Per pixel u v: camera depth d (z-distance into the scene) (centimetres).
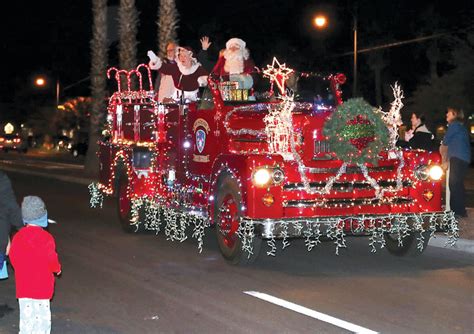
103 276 1045
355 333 760
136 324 802
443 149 1387
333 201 1047
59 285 989
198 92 1353
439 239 1261
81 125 6256
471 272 1059
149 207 1390
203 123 1191
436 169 1095
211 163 1161
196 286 977
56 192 2308
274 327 783
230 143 1120
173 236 1327
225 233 1099
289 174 1030
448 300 895
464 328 777
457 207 1384
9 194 827
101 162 1594
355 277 1027
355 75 3428
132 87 2638
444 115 4231
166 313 845
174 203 1297
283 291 945
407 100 4759
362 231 1060
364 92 5409
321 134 1092
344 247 1261
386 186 1069
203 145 1190
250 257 1076
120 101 1571
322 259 1162
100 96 2936
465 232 1287
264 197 1019
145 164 1362
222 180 1109
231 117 1134
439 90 4247
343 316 824
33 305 662
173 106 1294
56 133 6575
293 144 1052
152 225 1400
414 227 1080
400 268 1088
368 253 1215
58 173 3006
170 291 951
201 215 1193
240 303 885
